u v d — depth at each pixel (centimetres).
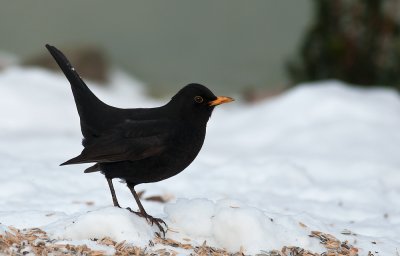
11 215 863
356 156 1381
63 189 1058
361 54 1877
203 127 848
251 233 801
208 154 1342
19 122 1653
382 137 1463
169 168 833
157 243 785
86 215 792
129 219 789
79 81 859
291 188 1145
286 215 891
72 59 2528
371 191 1140
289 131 1519
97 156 802
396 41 1869
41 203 964
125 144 809
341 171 1288
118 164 820
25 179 1070
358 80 1881
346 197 1122
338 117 1553
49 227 805
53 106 1742
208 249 788
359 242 876
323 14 1888
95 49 2603
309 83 1908
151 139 814
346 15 1880
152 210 962
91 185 1082
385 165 1302
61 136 1486
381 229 962
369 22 1872
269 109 1644
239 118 1659
